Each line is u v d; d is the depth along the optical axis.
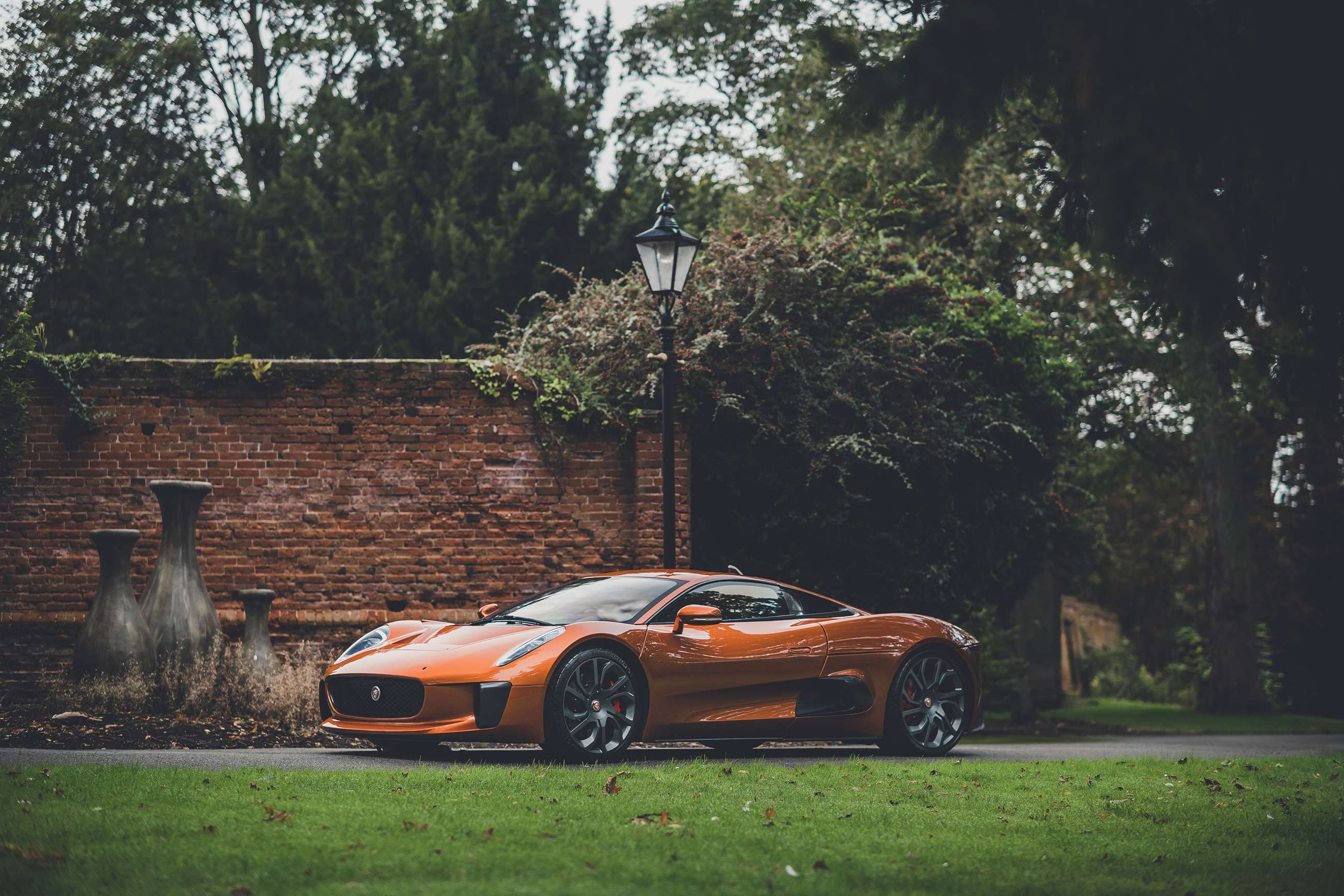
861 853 7.05
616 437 18.72
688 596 12.28
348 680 11.50
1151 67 8.30
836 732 12.69
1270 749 17.70
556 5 38.31
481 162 33.50
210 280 33.06
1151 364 31.58
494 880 6.01
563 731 11.01
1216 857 7.52
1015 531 22.78
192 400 18.33
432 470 18.50
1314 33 8.20
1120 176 8.45
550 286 32.28
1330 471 43.62
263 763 10.69
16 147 34.31
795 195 28.30
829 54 9.01
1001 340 21.95
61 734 13.27
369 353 30.98
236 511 18.30
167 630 15.71
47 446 18.11
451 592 18.38
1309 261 9.07
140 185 35.28
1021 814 8.75
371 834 6.96
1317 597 44.03
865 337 20.80
